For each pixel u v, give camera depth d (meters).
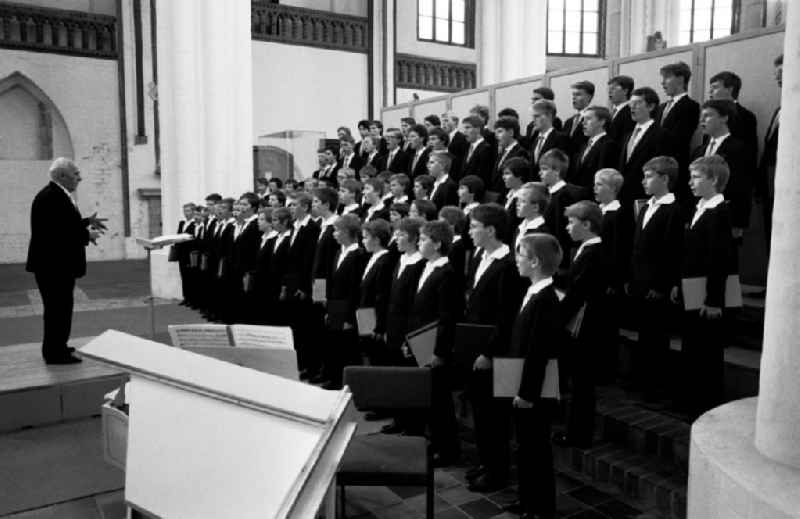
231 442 1.66
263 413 1.63
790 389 1.98
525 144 6.69
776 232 2.02
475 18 18.20
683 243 3.96
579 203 3.89
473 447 4.52
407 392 3.39
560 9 18.02
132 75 14.66
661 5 16.02
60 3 14.12
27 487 4.05
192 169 9.63
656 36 14.26
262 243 6.85
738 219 4.29
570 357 4.00
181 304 9.29
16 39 13.45
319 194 5.73
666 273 4.12
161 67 9.59
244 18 9.84
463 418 5.01
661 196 4.18
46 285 5.54
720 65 5.39
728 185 4.27
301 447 1.53
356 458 3.09
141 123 14.78
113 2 14.52
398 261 4.83
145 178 14.96
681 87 4.93
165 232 9.84
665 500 3.46
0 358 5.88
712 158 3.77
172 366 1.88
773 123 4.62
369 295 4.82
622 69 6.35
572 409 4.05
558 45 18.17
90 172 14.41
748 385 4.03
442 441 4.18
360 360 5.43
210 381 1.76
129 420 1.91
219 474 1.65
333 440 1.49
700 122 5.00
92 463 4.42
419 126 7.07
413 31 17.25
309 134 14.01
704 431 2.29
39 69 13.70
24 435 4.93
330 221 5.71
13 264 13.59
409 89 17.28
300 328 6.15
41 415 5.11
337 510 3.59
